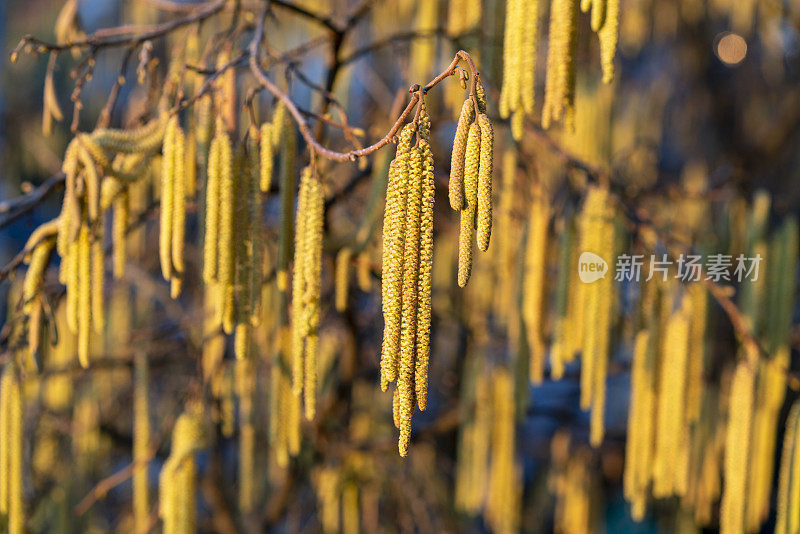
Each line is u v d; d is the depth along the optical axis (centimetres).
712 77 185
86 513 124
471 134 58
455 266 126
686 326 75
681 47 178
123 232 70
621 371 110
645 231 79
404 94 90
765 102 181
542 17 103
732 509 76
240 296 67
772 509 152
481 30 78
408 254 58
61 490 113
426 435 115
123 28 73
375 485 126
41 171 162
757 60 178
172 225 67
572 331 76
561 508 157
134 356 112
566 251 75
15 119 160
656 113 165
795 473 75
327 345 119
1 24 175
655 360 76
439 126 100
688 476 98
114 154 70
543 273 80
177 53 75
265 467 137
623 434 141
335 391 118
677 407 75
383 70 137
